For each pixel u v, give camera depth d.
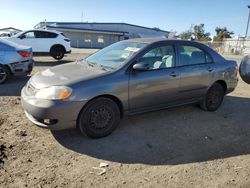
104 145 4.27
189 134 4.85
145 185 3.29
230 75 6.22
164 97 5.12
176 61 5.29
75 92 4.07
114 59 4.94
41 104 4.00
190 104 5.85
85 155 3.94
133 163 3.78
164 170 3.64
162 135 4.75
